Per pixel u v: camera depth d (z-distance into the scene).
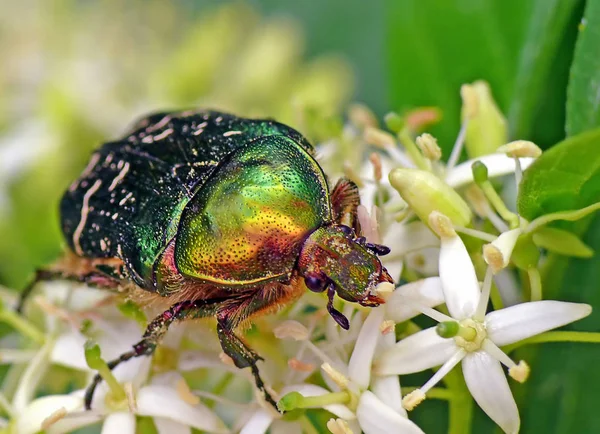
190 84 0.17
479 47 0.14
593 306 0.13
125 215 0.12
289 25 0.17
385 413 0.12
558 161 0.12
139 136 0.13
